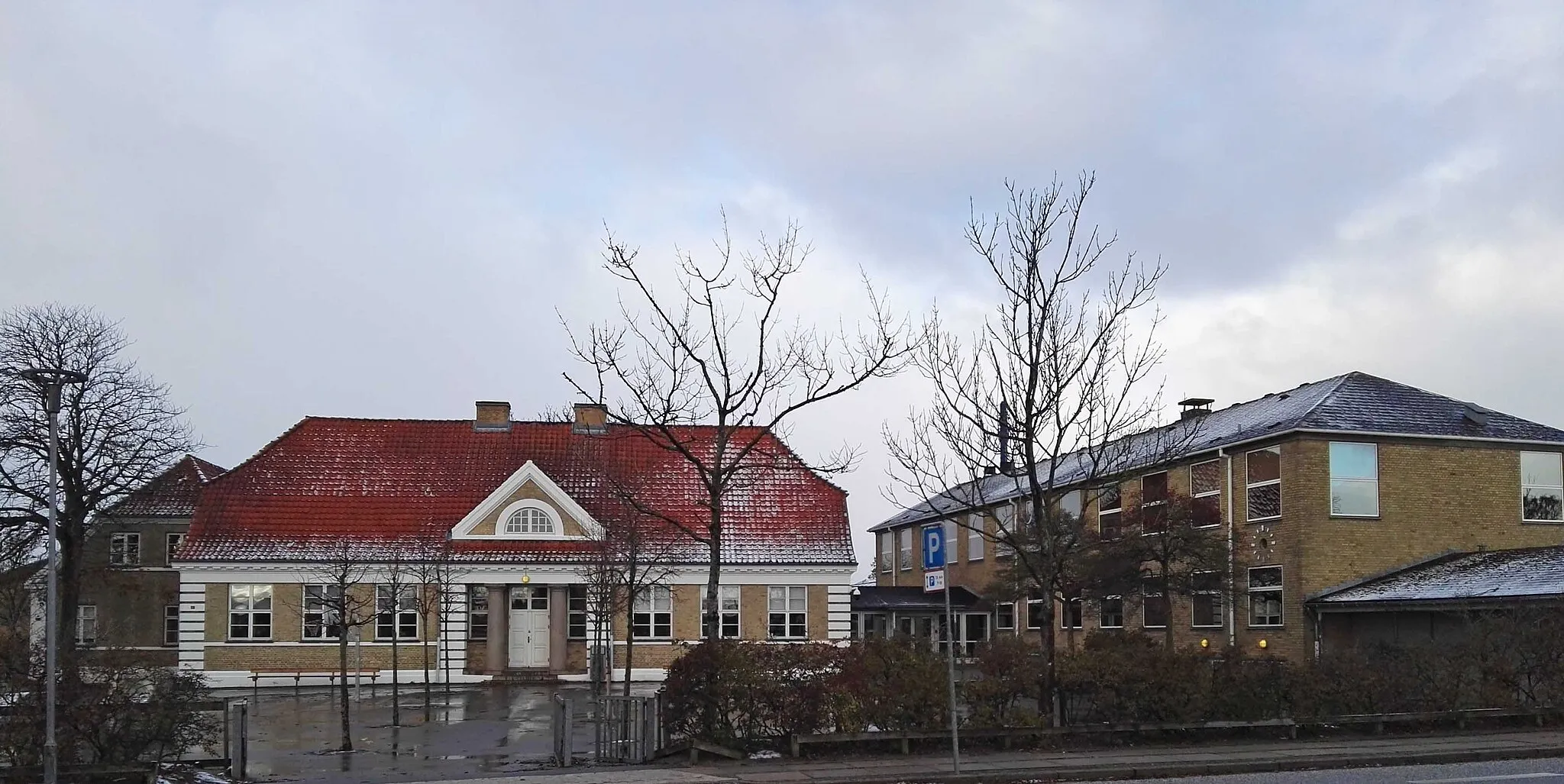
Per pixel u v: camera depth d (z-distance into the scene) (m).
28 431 39.91
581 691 38.88
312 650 42.31
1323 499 34.66
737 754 18.17
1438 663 21.56
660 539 41.47
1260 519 36.31
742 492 46.25
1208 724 19.86
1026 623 51.34
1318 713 20.50
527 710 31.83
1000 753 18.62
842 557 44.66
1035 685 19.73
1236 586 32.66
